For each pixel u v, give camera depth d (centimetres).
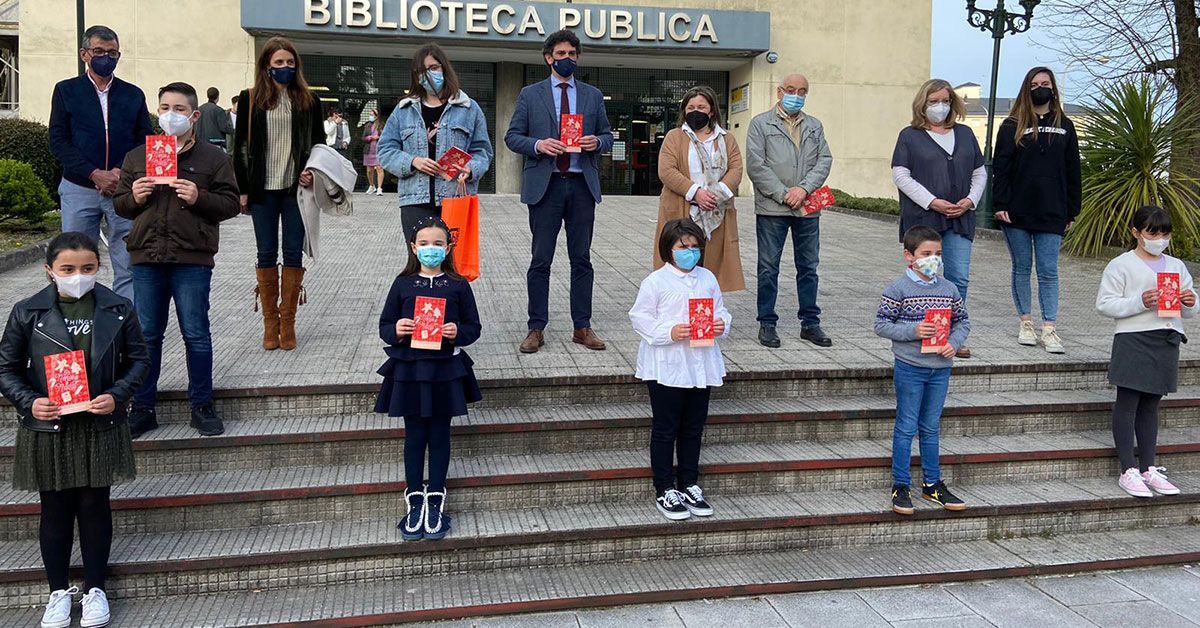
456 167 519
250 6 1781
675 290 443
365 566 411
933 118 578
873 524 459
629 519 441
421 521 416
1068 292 823
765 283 604
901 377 462
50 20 1791
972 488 494
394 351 413
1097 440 526
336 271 848
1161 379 479
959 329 463
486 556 422
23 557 395
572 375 515
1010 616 401
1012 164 607
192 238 446
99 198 525
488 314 680
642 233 1182
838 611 402
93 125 507
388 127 541
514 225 1215
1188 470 527
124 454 370
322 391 485
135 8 1814
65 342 358
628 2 2012
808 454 493
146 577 392
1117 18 1345
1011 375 565
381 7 1817
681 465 457
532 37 1895
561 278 848
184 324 453
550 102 564
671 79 2164
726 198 570
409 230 541
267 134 536
